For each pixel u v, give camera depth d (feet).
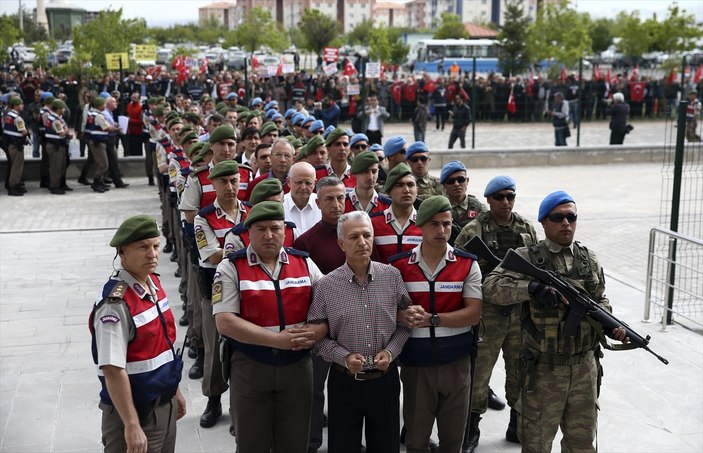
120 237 13.30
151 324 13.50
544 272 14.88
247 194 25.41
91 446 18.94
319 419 18.35
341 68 150.51
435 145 80.89
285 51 229.66
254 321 14.74
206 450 18.66
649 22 138.72
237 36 239.30
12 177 53.36
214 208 19.89
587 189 57.67
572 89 96.37
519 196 54.65
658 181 61.05
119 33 106.63
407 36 243.19
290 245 18.78
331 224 18.56
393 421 15.53
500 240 18.51
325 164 27.43
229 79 102.89
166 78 101.30
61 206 49.85
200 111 57.06
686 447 18.84
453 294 15.60
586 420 15.33
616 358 24.44
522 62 132.36
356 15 435.94
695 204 49.78
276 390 15.07
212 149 24.94
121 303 13.15
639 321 28.04
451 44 172.65
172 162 33.19
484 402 18.65
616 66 144.25
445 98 92.32
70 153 61.00
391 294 15.21
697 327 27.30
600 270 15.71
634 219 47.14
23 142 53.26
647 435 19.44
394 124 96.17
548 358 15.03
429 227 15.42
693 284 33.35
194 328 22.84
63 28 227.61
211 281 19.67
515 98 95.55
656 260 37.19
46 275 34.22
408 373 15.78
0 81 94.79
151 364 13.46
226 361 15.16
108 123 55.67
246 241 17.49
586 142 83.61
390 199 21.08
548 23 131.23
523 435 15.58
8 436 19.39
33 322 28.09
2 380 22.90
